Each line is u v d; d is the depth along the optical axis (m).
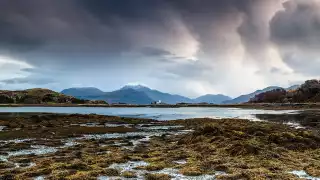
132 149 36.53
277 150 32.31
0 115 108.25
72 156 31.53
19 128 60.66
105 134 53.56
